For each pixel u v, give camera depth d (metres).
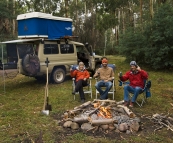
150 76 10.59
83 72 6.53
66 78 10.05
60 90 7.86
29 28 8.75
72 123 4.30
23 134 4.18
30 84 9.09
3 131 4.31
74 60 9.46
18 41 7.86
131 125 4.18
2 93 7.57
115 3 19.00
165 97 6.84
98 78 6.80
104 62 6.45
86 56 10.02
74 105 6.04
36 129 4.38
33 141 3.88
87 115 4.52
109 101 5.36
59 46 8.87
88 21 22.88
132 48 12.84
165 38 11.40
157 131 4.21
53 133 4.17
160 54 11.42
